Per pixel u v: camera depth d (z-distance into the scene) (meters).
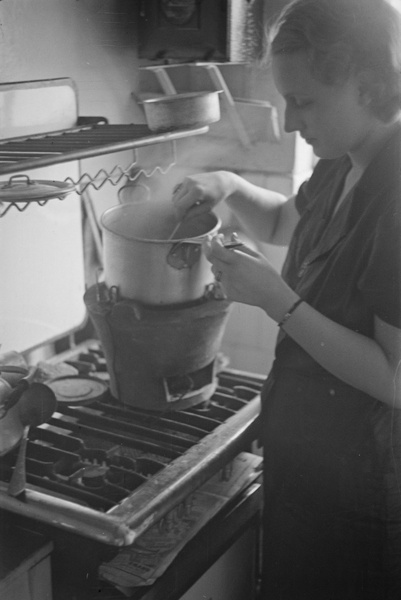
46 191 1.05
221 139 1.86
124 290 1.34
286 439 1.26
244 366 2.06
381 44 1.02
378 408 1.17
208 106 1.33
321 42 1.02
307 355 1.21
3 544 1.05
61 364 1.60
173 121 1.28
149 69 1.64
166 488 1.14
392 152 1.10
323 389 1.20
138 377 1.38
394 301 1.06
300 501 1.26
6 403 1.09
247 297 1.16
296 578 1.30
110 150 1.13
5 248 1.39
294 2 1.10
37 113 1.39
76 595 1.11
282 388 1.26
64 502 1.08
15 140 1.28
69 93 1.46
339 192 1.25
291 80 1.08
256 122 1.81
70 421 1.40
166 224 1.47
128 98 1.66
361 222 1.11
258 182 1.88
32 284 1.47
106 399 1.47
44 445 1.26
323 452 1.21
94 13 1.50
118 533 1.02
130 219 1.42
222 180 1.43
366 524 1.21
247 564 1.45
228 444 1.29
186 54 1.46
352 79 1.05
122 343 1.33
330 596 1.28
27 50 1.36
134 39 1.52
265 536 1.36
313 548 1.26
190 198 1.38
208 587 1.30
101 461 1.26
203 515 1.26
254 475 1.42
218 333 1.39
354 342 1.11
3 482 1.13
